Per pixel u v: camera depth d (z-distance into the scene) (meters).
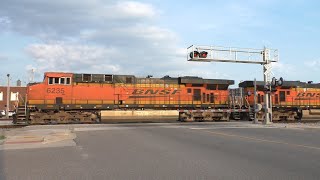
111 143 15.52
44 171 9.17
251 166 9.76
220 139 17.05
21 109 29.64
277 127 26.11
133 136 18.72
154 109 33.53
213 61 28.39
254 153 12.24
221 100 36.31
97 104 31.56
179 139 17.08
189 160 10.78
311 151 12.74
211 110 34.59
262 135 19.28
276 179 8.15
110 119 31.39
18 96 32.06
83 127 25.45
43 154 12.36
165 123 31.11
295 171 9.07
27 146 14.81
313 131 22.41
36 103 29.77
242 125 28.20
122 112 31.75
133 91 32.94
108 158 11.28
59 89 30.45
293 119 38.47
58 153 12.58
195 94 35.22
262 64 30.73
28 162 10.62
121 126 26.69
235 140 16.55
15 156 11.91
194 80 34.88
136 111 32.16
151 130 22.75
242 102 37.47
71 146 14.66
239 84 39.91
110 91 32.16
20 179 8.23
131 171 9.12
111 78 32.47
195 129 23.58
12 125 27.02
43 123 29.55
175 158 11.18
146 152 12.59
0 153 12.70
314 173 8.81
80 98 31.00
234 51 29.08
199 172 8.95
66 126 26.47
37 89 29.86
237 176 8.47
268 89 30.20
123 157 11.46
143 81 33.56
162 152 12.55
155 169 9.37
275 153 12.23
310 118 39.09
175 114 33.44
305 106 39.38
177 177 8.38
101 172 9.01
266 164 10.07
